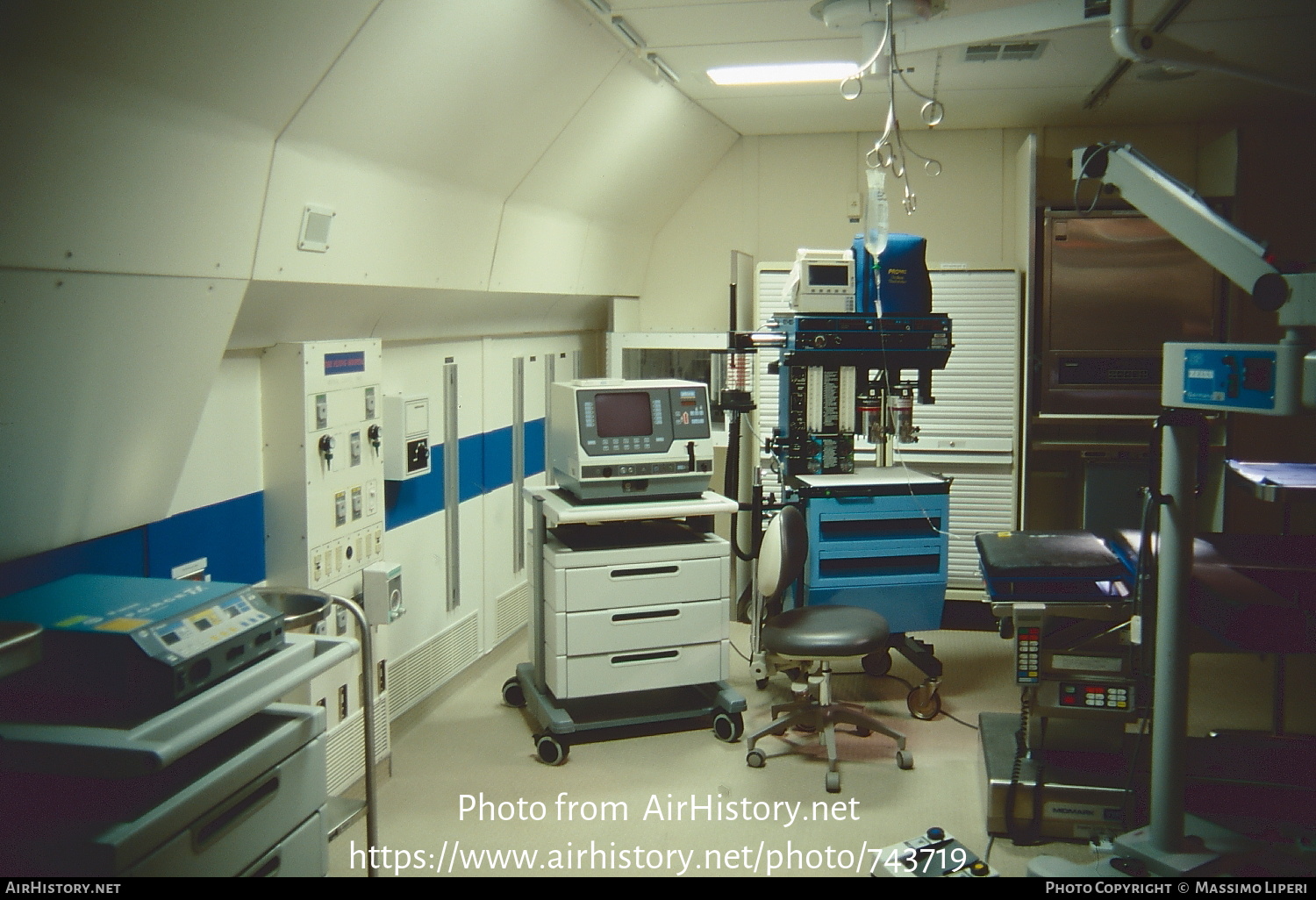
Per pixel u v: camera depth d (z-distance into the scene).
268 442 3.19
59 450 2.24
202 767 1.96
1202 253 2.58
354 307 3.43
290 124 2.52
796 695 3.94
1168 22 3.62
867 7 3.24
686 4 3.34
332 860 2.98
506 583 5.06
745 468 5.68
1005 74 4.42
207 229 2.41
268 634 2.09
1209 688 4.56
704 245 6.04
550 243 4.59
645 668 3.84
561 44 3.33
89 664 1.80
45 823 1.74
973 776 3.60
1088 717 3.05
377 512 3.60
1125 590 3.08
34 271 1.95
